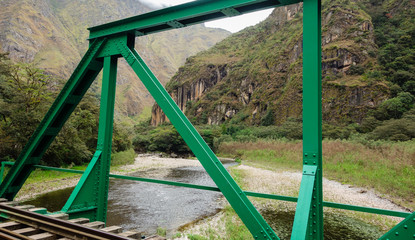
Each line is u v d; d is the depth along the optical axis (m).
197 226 9.12
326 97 56.75
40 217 3.47
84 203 3.92
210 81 124.06
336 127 48.97
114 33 4.18
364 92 52.59
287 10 111.44
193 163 40.78
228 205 12.13
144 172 27.12
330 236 7.89
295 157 29.00
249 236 7.61
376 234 8.05
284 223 9.00
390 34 65.62
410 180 14.31
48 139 5.20
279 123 68.00
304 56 2.66
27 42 172.88
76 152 24.02
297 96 67.25
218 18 3.57
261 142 49.38
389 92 51.38
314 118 2.55
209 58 141.38
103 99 4.26
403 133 35.84
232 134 67.94
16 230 3.26
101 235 2.85
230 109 94.56
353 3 74.56
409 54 58.28
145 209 11.75
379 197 12.63
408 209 10.80
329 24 71.44
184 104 130.75
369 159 19.88
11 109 18.36
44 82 23.33
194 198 13.98
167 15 3.69
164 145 63.09
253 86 91.50
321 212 2.60
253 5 3.15
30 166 5.38
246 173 21.62
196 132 3.31
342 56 61.38
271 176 19.62
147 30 4.15
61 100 4.68
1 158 18.14
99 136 4.25
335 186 15.15
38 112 18.58
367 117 48.25
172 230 8.86
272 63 87.69
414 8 68.75
